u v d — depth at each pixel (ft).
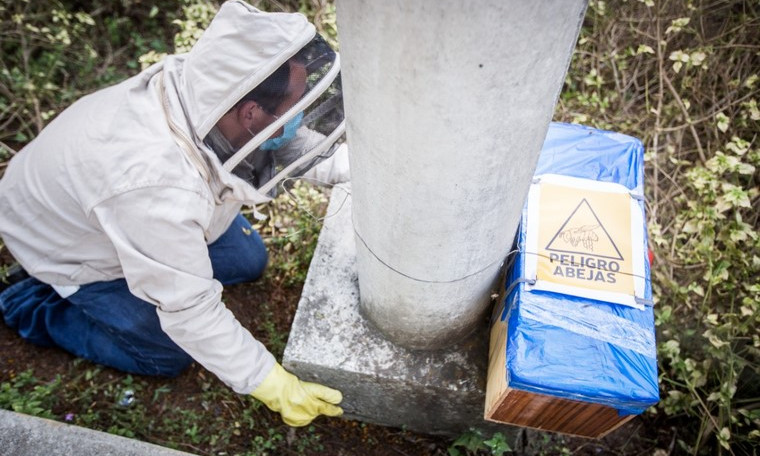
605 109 9.96
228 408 7.55
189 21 9.46
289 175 6.02
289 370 6.75
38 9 11.19
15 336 7.92
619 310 5.18
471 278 5.43
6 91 10.03
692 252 7.92
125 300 7.00
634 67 10.52
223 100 4.82
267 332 8.38
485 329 6.70
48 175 5.92
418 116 3.65
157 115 5.29
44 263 6.68
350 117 4.23
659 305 8.24
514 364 4.96
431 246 4.86
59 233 6.36
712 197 7.54
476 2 2.92
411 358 6.55
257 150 5.31
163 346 7.35
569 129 6.38
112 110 5.55
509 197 4.53
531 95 3.59
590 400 4.95
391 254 5.19
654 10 9.90
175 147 5.17
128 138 5.27
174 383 7.75
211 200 5.54
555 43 3.30
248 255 8.31
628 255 5.35
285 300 8.71
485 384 6.36
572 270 5.27
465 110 3.53
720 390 6.96
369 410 7.27
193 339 5.80
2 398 6.74
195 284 5.51
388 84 3.58
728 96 9.02
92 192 5.39
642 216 5.56
